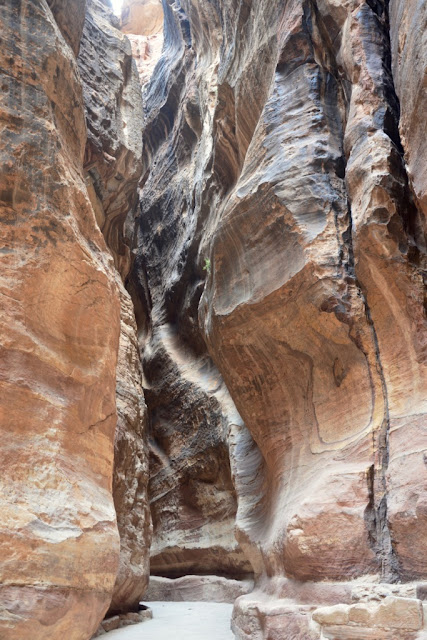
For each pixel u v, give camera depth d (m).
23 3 5.61
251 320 7.55
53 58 5.66
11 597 3.83
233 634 7.12
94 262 5.36
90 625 4.41
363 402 6.33
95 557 4.49
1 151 4.91
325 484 6.04
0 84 5.14
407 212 6.37
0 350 4.47
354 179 6.72
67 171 5.45
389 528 5.41
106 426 5.32
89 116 11.01
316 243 6.91
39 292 4.82
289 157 7.59
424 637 4.44
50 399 4.68
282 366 7.46
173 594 11.38
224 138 11.24
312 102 7.95
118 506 8.63
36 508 4.22
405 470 5.48
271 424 7.66
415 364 5.93
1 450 4.25
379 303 6.38
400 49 6.49
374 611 4.68
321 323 6.72
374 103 6.94
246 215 7.83
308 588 5.77
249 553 8.02
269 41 9.19
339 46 8.04
